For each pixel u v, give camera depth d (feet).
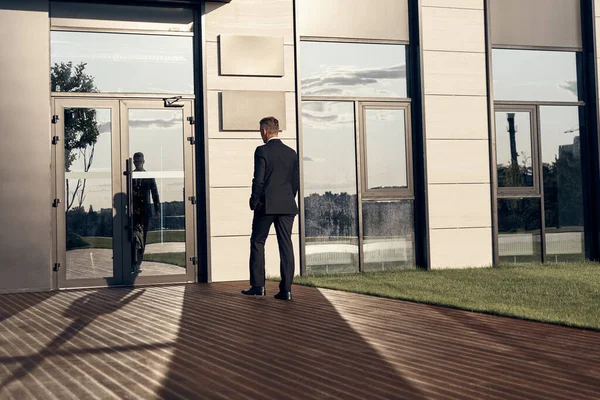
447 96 31.37
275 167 22.11
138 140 27.40
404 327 16.70
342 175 30.17
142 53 27.66
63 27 26.73
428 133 31.01
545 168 32.96
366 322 17.47
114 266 26.96
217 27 28.40
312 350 14.05
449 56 31.48
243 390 10.99
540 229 32.71
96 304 21.44
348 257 30.07
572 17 33.19
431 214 30.89
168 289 25.44
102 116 27.04
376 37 30.81
